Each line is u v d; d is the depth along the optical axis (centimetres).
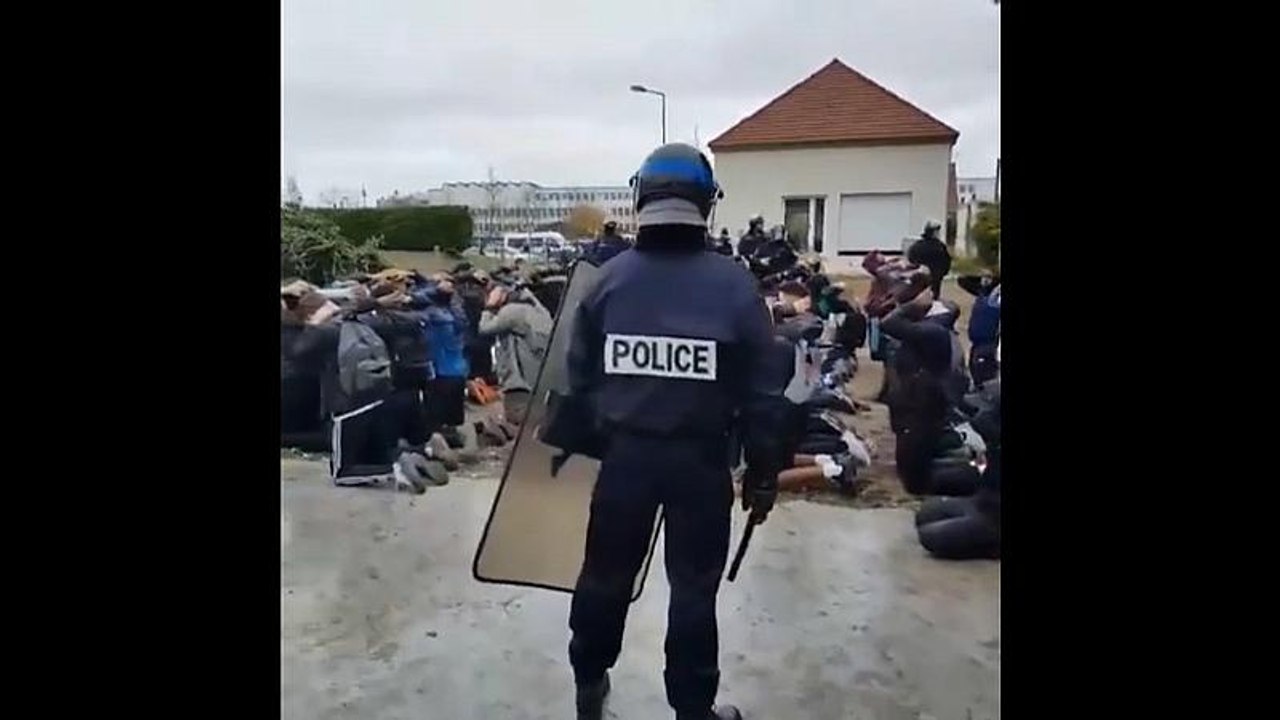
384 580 191
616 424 187
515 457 195
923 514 190
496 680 183
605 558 186
